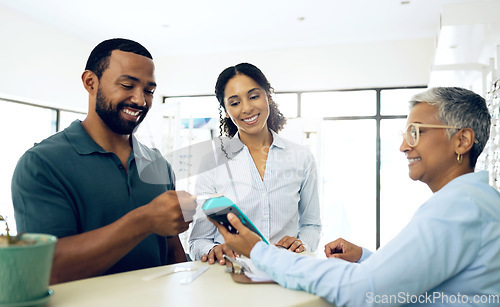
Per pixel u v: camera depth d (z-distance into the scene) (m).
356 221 5.45
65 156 1.06
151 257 1.18
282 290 0.87
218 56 6.11
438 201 0.90
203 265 1.10
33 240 0.68
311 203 1.75
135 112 1.09
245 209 1.57
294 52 5.75
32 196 0.97
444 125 1.03
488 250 0.86
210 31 5.23
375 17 4.62
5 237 0.67
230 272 1.00
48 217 0.97
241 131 1.68
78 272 0.89
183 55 6.28
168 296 0.79
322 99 5.74
